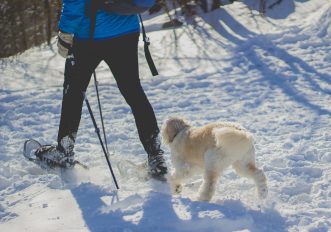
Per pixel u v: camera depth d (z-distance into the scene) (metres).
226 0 14.07
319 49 10.77
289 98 8.70
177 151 5.35
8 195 5.41
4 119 8.33
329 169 5.89
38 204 5.07
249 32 12.04
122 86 5.47
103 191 5.21
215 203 4.90
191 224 4.41
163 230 4.36
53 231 4.47
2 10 14.06
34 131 7.80
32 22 14.22
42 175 5.88
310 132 7.16
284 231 4.36
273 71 9.96
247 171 4.98
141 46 12.02
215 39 11.98
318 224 4.44
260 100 8.73
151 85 9.88
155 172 5.51
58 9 13.91
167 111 8.52
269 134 7.24
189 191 5.59
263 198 4.92
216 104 8.70
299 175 5.80
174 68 10.69
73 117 5.61
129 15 5.26
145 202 4.78
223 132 4.75
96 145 7.10
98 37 5.27
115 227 4.42
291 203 5.09
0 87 10.10
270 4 13.11
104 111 8.59
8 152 6.80
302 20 12.20
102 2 5.17
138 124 5.51
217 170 4.89
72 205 4.96
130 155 6.69
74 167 5.83
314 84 9.20
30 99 9.30
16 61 11.90
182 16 13.48
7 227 4.64
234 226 4.40
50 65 11.49
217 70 10.38
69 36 5.32
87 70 5.43
